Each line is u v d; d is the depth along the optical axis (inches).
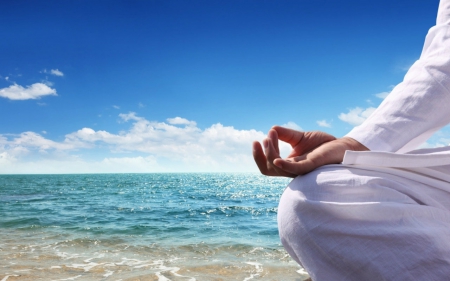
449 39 30.4
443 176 30.1
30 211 511.2
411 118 30.0
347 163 29.2
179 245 231.1
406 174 29.4
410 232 25.4
